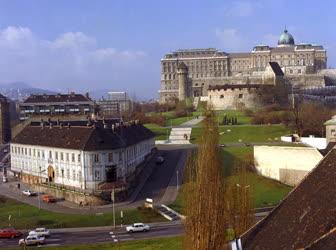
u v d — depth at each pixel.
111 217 114.62
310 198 35.50
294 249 32.00
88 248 87.25
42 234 98.12
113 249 84.62
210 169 49.22
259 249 35.62
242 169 70.00
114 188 128.38
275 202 120.25
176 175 153.00
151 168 162.50
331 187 34.34
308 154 133.12
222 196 48.66
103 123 160.50
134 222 110.62
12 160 183.12
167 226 104.50
